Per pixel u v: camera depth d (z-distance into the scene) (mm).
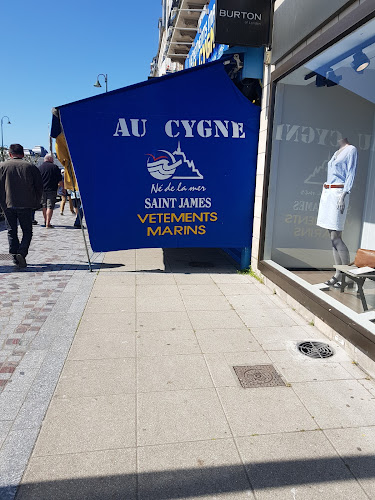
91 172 5449
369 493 1921
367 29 3219
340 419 2496
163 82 5297
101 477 2004
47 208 10305
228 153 5637
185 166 5602
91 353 3344
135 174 5531
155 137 5457
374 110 4812
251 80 5453
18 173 5820
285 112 5066
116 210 5617
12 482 1965
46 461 2109
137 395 2732
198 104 5430
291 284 4461
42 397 2693
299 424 2441
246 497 1892
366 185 5078
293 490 1933
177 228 5785
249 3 4812
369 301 3799
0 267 6246
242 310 4418
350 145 4652
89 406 2602
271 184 5250
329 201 4789
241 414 2535
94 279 5582
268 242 5434
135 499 1872
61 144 6016
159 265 6500
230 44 4891
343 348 3457
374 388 2859
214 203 5766
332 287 4324
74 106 5215
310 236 5371
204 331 3828
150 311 4344
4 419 2455
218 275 5895
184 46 10234
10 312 4250
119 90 5234
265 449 2217
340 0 3359
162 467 2076
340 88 4805
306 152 5219
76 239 8859
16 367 3092
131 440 2281
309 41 4035
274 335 3762
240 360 3256
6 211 5941
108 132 5359
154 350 3416
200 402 2662
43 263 6523
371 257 3988
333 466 2092
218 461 2121
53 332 3752
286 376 3012
